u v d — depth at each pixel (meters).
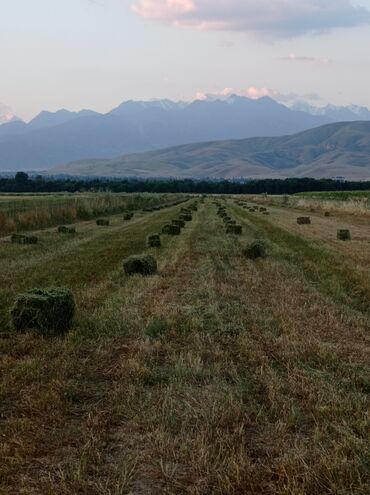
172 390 6.53
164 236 25.98
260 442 5.32
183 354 7.92
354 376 6.96
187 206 57.28
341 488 4.48
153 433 5.44
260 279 14.09
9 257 18.64
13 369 7.23
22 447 5.19
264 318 9.90
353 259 17.97
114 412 6.01
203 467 4.83
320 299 11.65
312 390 6.43
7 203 39.19
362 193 87.56
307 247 21.30
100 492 4.51
